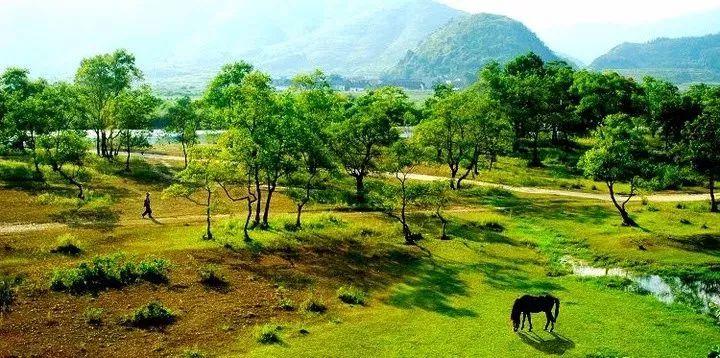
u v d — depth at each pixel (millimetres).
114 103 85562
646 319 38656
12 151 88812
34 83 92375
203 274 41375
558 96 120438
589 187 85688
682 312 40281
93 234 49719
